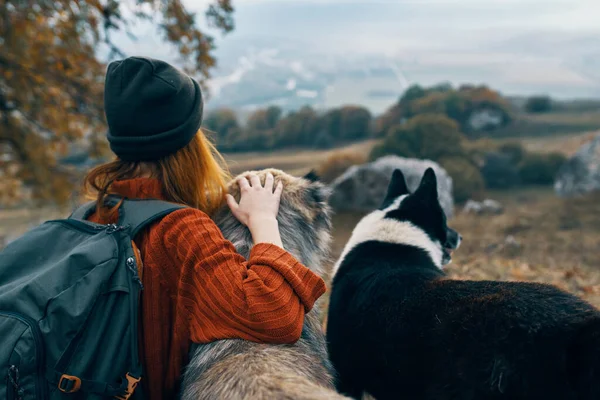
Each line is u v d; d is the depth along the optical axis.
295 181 2.06
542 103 95.56
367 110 75.94
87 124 9.89
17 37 7.52
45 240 1.60
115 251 1.52
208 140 2.05
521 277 6.30
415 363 2.34
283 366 1.46
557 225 14.52
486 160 38.12
